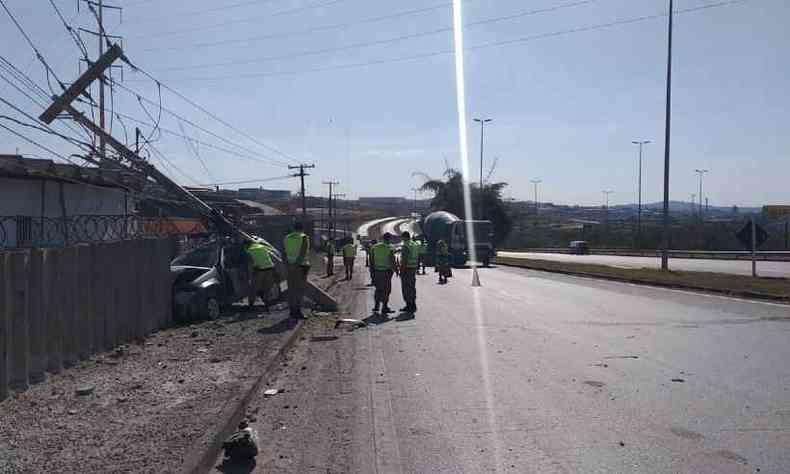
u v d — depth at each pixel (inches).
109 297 499.5
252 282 765.3
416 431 315.6
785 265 1738.4
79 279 450.3
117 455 267.0
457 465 269.6
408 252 776.9
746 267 1642.5
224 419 315.0
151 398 360.8
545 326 644.7
